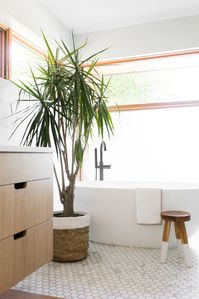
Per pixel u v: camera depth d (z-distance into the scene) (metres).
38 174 1.64
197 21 3.39
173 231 2.60
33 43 3.13
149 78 3.93
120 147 3.97
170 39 3.48
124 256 2.44
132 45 3.63
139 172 3.90
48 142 2.26
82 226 2.34
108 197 2.74
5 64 2.69
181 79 3.78
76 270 2.14
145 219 2.57
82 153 2.38
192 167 3.69
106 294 1.76
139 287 1.86
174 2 3.12
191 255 2.45
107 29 3.74
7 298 1.68
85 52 3.81
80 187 2.85
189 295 1.75
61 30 3.55
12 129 2.55
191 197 2.63
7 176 1.37
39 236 1.65
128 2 3.11
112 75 4.02
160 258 2.36
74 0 3.05
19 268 1.46
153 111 3.87
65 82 2.33
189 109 3.72
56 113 2.37
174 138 3.78
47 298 1.67
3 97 2.44
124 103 3.98
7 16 2.59
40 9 3.08
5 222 1.36
